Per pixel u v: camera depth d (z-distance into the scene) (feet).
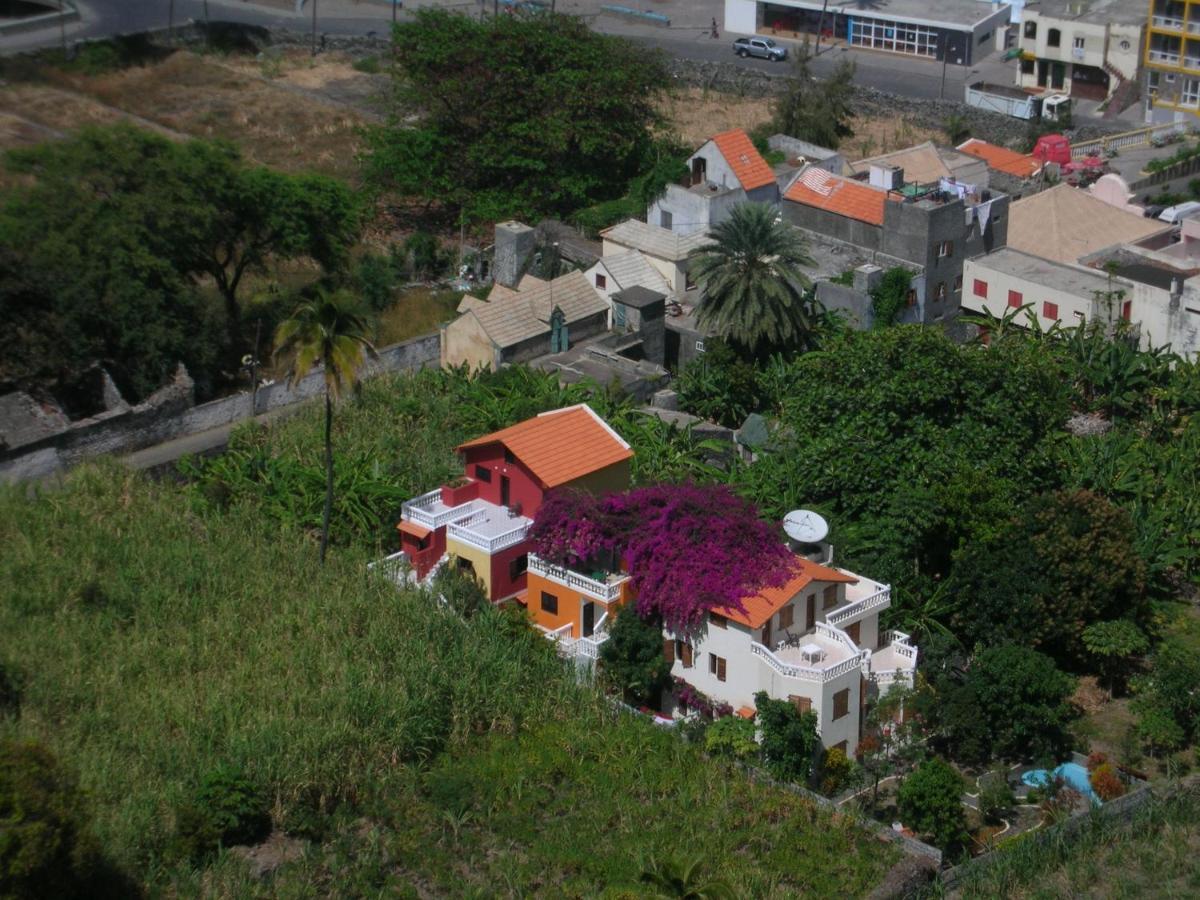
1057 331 292.40
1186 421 275.18
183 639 207.51
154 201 279.28
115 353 273.95
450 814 183.62
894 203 308.60
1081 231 327.06
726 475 250.78
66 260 269.03
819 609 210.18
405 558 230.48
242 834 179.52
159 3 499.92
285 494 241.14
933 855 182.80
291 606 214.69
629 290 297.94
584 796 189.57
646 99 396.16
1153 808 192.75
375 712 194.49
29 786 160.66
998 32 483.10
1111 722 218.79
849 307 303.68
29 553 219.41
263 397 271.90
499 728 199.00
